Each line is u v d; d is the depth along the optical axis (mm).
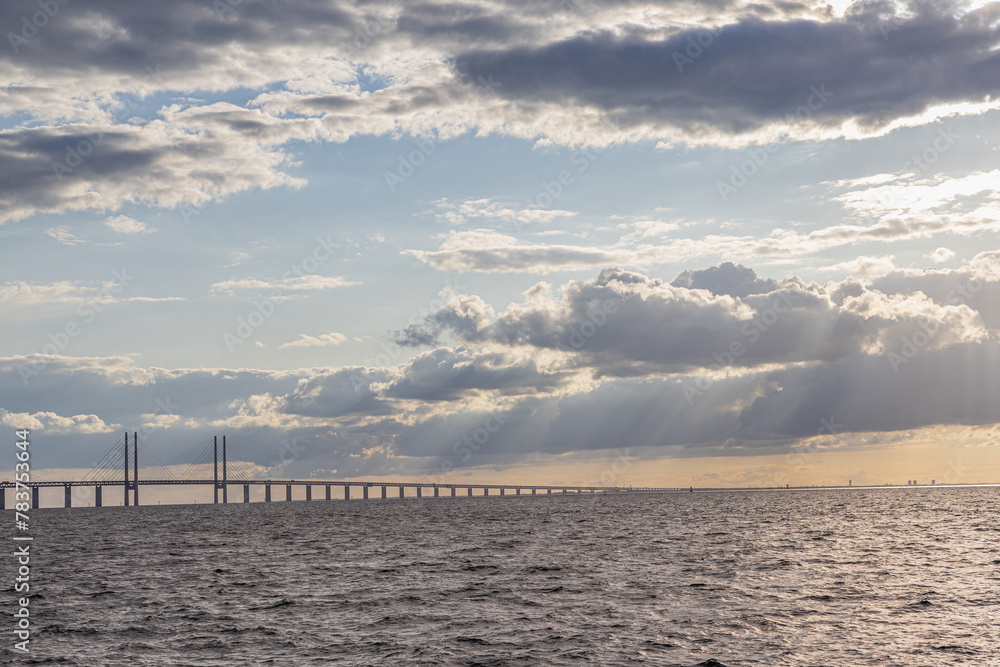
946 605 45688
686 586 54969
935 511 164375
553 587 55625
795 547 83688
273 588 58500
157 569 74688
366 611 47188
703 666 33188
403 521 169000
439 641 38469
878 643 36688
